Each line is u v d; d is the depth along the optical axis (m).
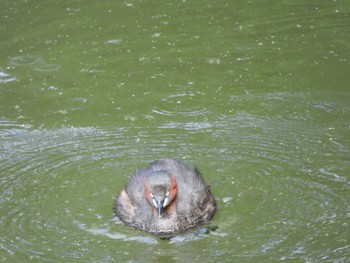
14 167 14.80
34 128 16.58
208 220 13.04
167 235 12.73
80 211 13.36
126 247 12.29
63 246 12.23
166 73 19.39
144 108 17.38
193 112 17.06
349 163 14.34
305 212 12.86
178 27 22.52
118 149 15.39
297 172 14.14
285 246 11.91
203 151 15.12
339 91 17.81
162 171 13.25
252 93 17.97
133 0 24.95
